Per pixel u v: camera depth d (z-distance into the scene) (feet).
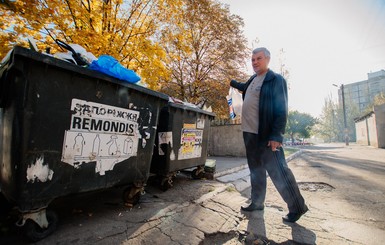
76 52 7.15
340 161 30.48
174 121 10.91
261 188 9.02
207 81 42.24
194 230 6.83
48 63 5.31
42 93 5.37
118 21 17.29
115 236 5.98
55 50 15.16
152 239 6.06
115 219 7.03
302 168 23.22
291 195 7.89
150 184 11.94
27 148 5.13
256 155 9.09
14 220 6.40
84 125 6.27
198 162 13.24
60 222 6.60
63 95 5.79
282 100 8.16
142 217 7.29
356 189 13.55
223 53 42.75
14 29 13.33
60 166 5.78
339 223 7.98
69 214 7.27
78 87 6.10
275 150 8.18
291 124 137.90
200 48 41.47
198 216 7.87
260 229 7.32
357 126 117.19
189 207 8.63
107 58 6.68
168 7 19.26
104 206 8.17
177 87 41.75
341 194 12.32
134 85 7.59
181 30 23.84
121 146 7.38
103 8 15.98
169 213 7.84
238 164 21.66
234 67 45.65
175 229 6.76
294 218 7.89
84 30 14.32
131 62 18.20
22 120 5.05
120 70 6.98
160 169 10.66
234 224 7.70
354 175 18.60
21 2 12.00
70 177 6.00
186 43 28.04
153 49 17.25
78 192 6.21
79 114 6.14
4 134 5.53
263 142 8.61
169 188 11.23
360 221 8.20
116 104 7.14
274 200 10.99
